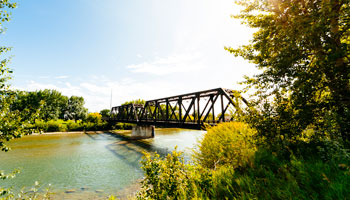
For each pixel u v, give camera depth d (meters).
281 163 3.34
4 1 3.99
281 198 2.38
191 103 16.00
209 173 3.45
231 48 5.33
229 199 2.87
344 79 3.04
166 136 32.06
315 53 3.39
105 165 12.91
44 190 8.38
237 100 4.82
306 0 3.57
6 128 3.60
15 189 8.36
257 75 4.33
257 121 4.21
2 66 3.76
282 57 3.65
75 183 9.37
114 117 47.12
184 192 3.08
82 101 71.62
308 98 3.45
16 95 4.18
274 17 4.25
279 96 3.95
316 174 2.62
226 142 5.24
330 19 3.03
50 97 52.12
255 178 3.23
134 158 15.10
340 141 2.87
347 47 2.73
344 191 2.03
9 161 13.65
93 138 29.22
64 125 39.94
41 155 15.93
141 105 34.97
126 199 7.43
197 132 39.91
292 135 3.77
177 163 3.55
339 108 3.26
